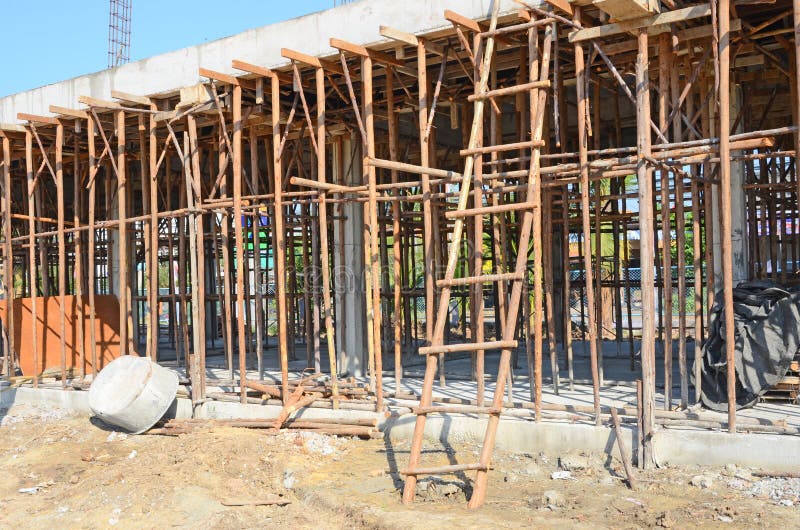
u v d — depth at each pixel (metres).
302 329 23.45
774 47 11.16
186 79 12.29
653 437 8.25
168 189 17.12
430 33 9.98
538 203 8.41
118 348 16.27
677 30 8.81
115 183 18.27
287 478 8.71
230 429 10.69
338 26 10.72
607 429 8.57
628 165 8.49
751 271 13.34
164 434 11.46
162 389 11.77
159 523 7.66
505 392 10.16
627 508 7.14
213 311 20.58
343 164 14.76
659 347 17.34
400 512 7.31
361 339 14.47
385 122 14.97
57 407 13.56
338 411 10.73
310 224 17.17
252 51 11.52
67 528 7.79
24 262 23.41
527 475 8.38
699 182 10.26
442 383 11.98
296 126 14.25
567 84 12.50
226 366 15.68
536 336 8.96
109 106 12.71
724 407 9.06
